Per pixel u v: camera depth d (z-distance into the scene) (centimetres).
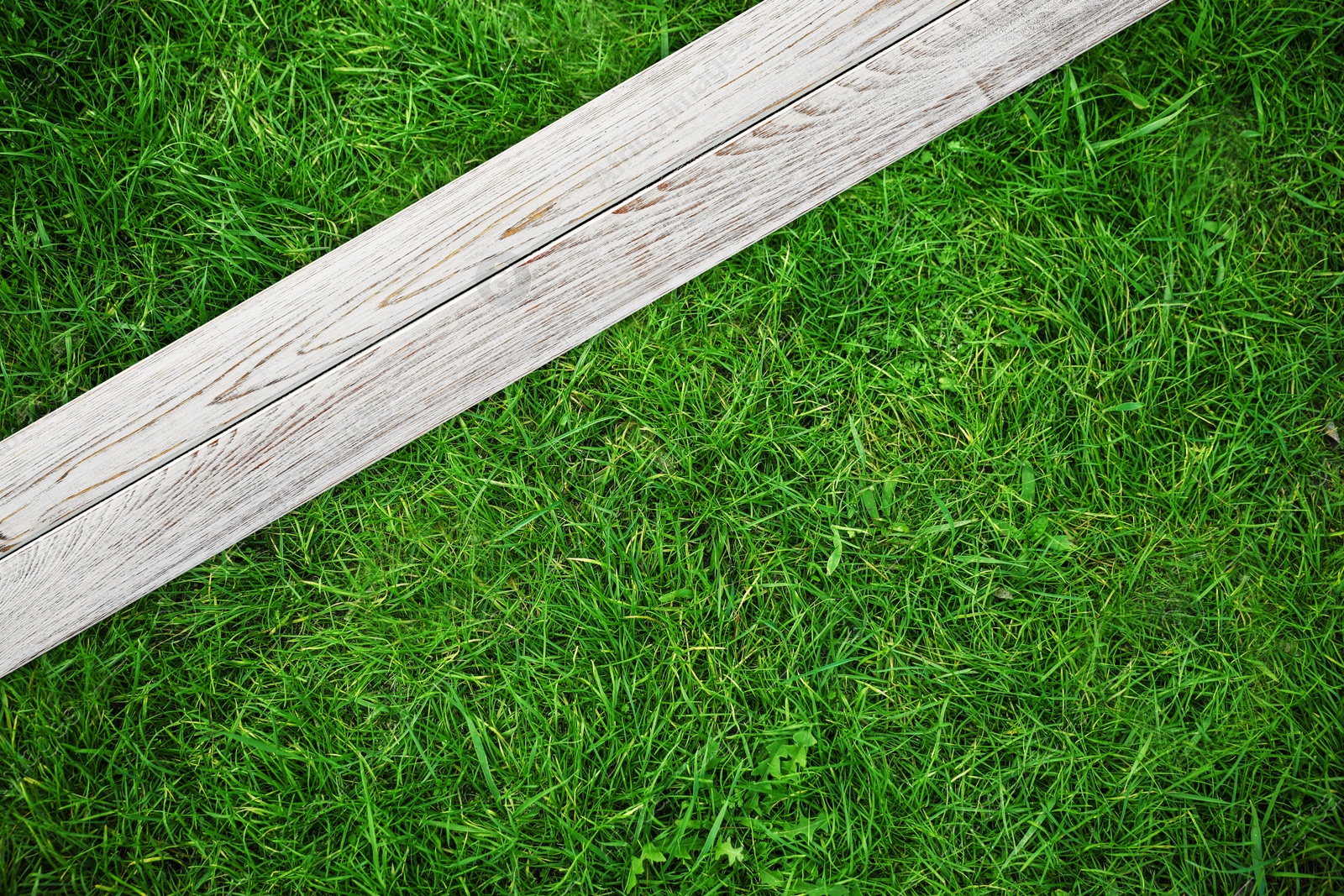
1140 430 198
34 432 186
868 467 197
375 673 197
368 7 197
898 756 197
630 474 198
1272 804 196
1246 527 198
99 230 197
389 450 189
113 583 188
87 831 195
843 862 196
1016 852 195
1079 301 198
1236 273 198
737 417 197
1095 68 198
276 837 196
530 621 197
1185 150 198
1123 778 197
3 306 196
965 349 197
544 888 195
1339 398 197
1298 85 198
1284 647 197
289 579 197
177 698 196
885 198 196
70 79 197
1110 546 198
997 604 198
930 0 185
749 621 197
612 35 197
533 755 195
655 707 196
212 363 186
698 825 195
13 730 194
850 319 198
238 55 197
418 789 197
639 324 196
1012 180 197
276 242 197
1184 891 196
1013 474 197
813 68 186
